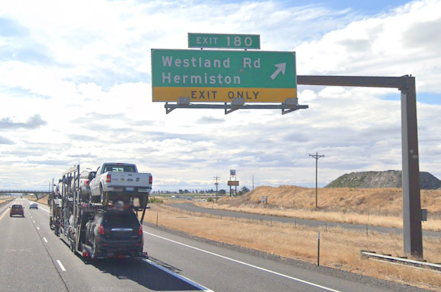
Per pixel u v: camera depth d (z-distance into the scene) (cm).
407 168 1755
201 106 1666
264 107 1695
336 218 5169
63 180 2489
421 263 1470
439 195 6319
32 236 2730
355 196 7512
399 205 6388
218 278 1266
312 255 1852
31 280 1226
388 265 1547
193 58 1683
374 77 1777
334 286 1157
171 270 1417
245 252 1934
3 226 3712
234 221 4634
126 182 1550
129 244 1534
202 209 8600
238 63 1708
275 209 8081
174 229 3484
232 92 1691
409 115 1772
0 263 1564
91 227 1634
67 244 2177
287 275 1325
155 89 1644
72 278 1262
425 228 3944
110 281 1217
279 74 1728
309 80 1750
